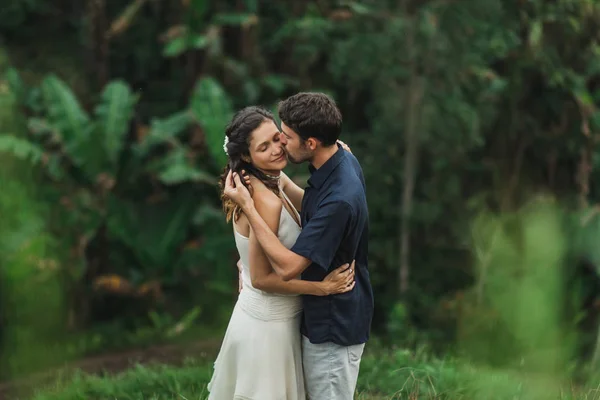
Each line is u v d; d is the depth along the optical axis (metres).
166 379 5.59
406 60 8.75
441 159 9.66
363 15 9.10
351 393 3.40
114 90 9.52
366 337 3.41
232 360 3.46
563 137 9.76
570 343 7.48
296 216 3.38
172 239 9.75
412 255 9.98
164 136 9.44
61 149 9.73
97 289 9.52
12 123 9.36
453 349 7.70
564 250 8.27
